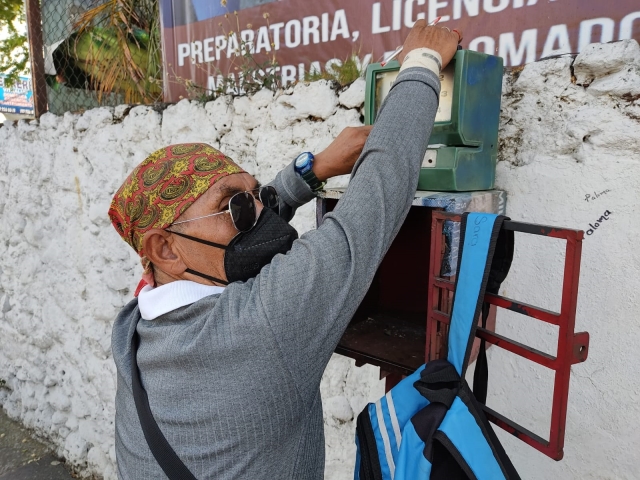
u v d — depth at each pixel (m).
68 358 2.55
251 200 0.83
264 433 0.72
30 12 2.54
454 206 0.94
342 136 1.08
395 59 1.11
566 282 0.73
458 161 1.02
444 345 0.96
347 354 1.15
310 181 1.10
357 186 0.75
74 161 2.34
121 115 2.13
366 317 1.34
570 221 1.15
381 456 0.90
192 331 0.74
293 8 1.78
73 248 2.42
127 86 2.64
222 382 0.71
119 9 2.55
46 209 2.53
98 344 2.37
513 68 1.23
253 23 1.90
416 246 1.28
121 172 2.17
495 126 1.14
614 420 1.13
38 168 2.54
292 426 0.75
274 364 0.70
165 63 2.24
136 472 0.79
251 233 0.85
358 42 1.65
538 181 1.19
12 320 2.84
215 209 0.82
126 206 0.85
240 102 1.78
